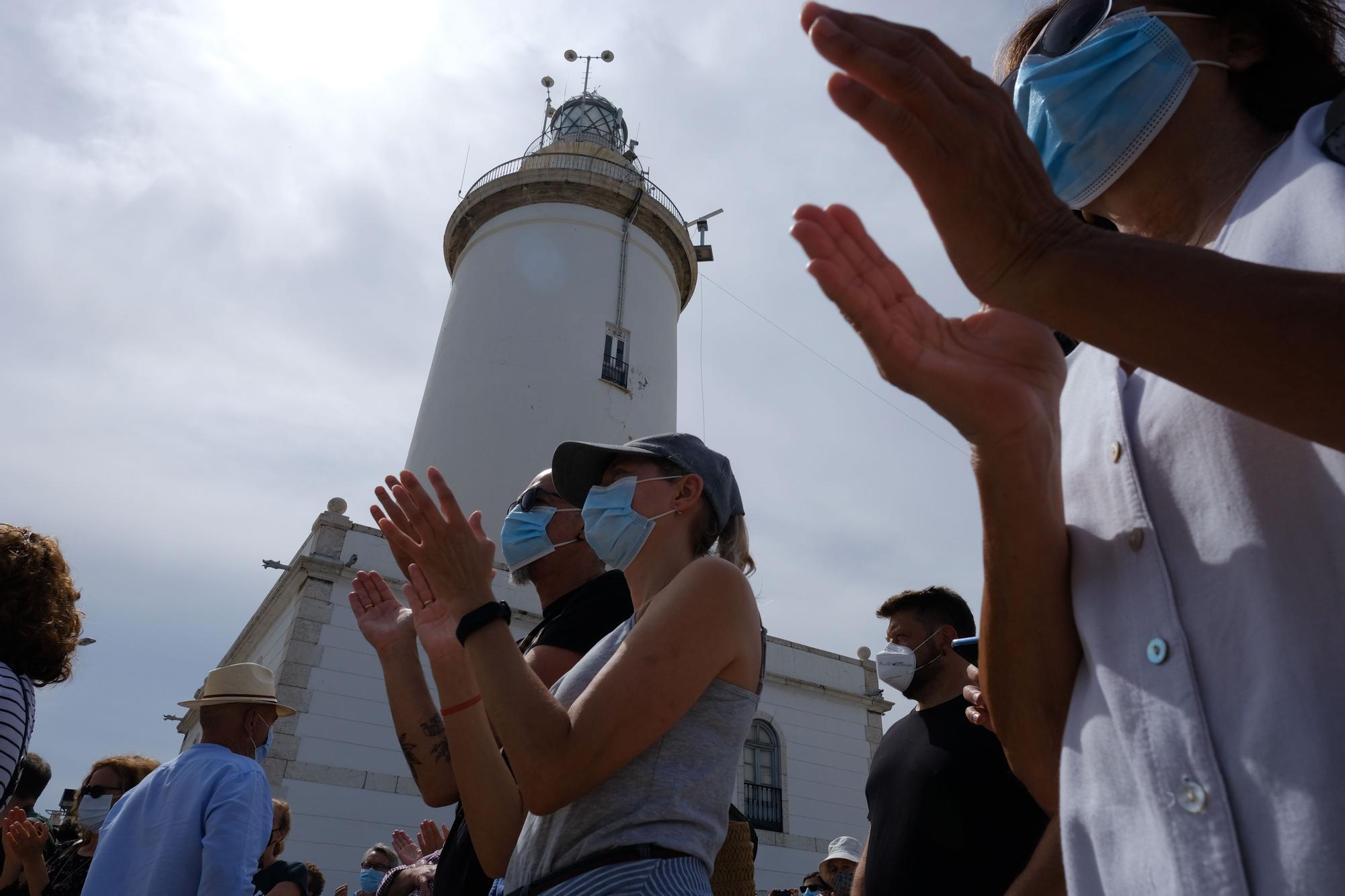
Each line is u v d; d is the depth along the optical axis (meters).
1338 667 0.75
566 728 1.73
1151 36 1.17
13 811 4.44
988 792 2.64
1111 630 0.95
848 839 7.08
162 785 3.59
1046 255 0.76
